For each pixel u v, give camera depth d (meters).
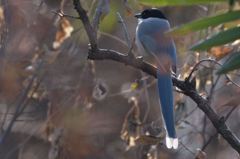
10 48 10.16
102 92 10.23
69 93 10.25
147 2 3.54
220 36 3.31
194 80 5.91
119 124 13.00
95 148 12.22
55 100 10.21
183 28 3.25
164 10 11.94
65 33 10.04
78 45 10.55
